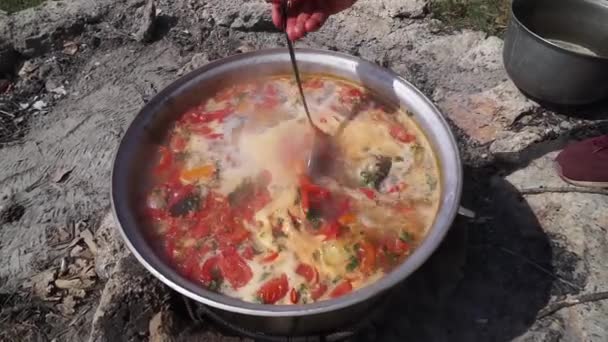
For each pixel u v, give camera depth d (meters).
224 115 0.87
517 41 1.04
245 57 0.89
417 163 0.81
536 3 1.13
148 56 1.25
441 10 1.29
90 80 1.21
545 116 1.10
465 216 0.82
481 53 1.20
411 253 0.69
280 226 0.74
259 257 0.72
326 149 0.82
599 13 1.10
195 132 0.85
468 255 0.90
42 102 1.18
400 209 0.76
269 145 0.82
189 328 0.81
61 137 1.12
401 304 0.85
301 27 0.79
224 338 0.80
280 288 0.69
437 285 0.86
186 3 1.31
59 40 1.27
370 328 0.82
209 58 1.23
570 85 1.01
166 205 0.77
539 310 0.84
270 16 1.25
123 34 1.28
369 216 0.75
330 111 0.88
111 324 0.80
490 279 0.88
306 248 0.72
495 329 0.83
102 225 0.97
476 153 1.04
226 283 0.70
